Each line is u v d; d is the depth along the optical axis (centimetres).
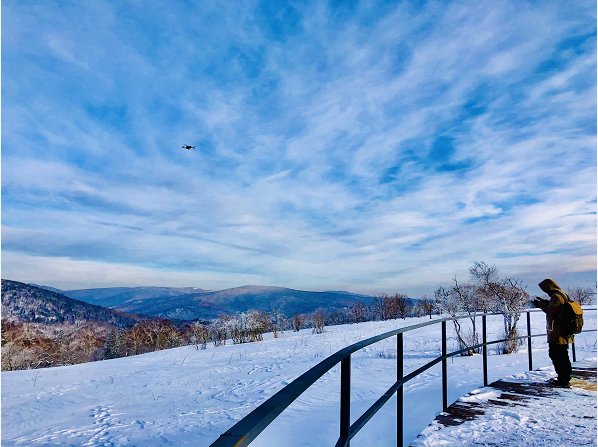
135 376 1549
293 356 1841
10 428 828
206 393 1073
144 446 609
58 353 4594
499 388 604
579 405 501
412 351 1623
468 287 1523
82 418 875
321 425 572
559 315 611
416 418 552
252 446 482
